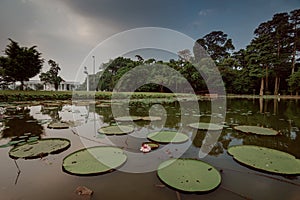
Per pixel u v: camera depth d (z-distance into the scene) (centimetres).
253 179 172
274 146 276
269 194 148
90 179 170
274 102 1139
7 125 425
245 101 1230
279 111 696
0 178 172
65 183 163
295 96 1775
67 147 266
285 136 332
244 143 291
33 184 161
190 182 163
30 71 1498
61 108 788
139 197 142
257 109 763
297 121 481
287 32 1962
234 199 141
